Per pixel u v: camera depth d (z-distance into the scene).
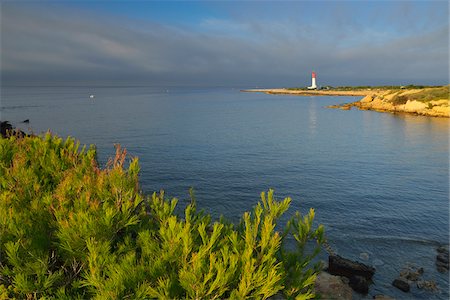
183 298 3.84
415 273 14.21
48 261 4.46
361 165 34.47
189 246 4.11
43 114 85.12
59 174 6.97
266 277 3.92
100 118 77.56
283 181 28.50
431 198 24.17
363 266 13.82
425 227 19.20
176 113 94.75
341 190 26.12
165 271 4.05
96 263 3.98
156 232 5.10
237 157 37.75
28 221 4.83
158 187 26.31
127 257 4.09
